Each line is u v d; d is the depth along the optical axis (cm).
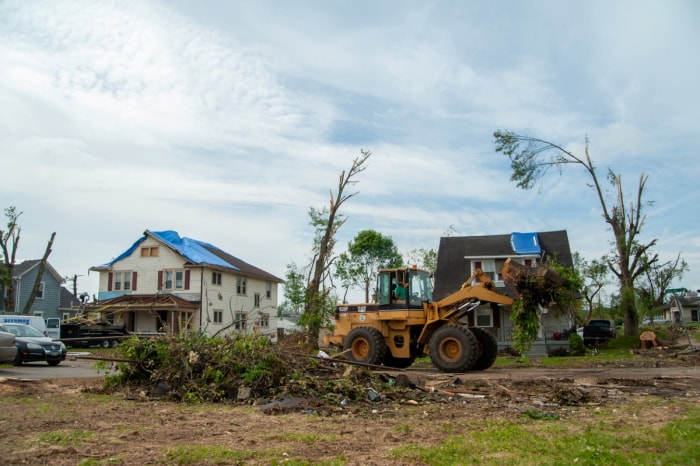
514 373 1523
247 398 955
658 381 1233
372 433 679
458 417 801
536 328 1656
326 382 1020
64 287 5416
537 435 651
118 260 3872
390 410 871
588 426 693
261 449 587
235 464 524
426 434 671
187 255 3709
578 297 1892
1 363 1820
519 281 1634
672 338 3609
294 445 609
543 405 903
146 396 988
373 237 4997
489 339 1612
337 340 1770
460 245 3566
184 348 1051
